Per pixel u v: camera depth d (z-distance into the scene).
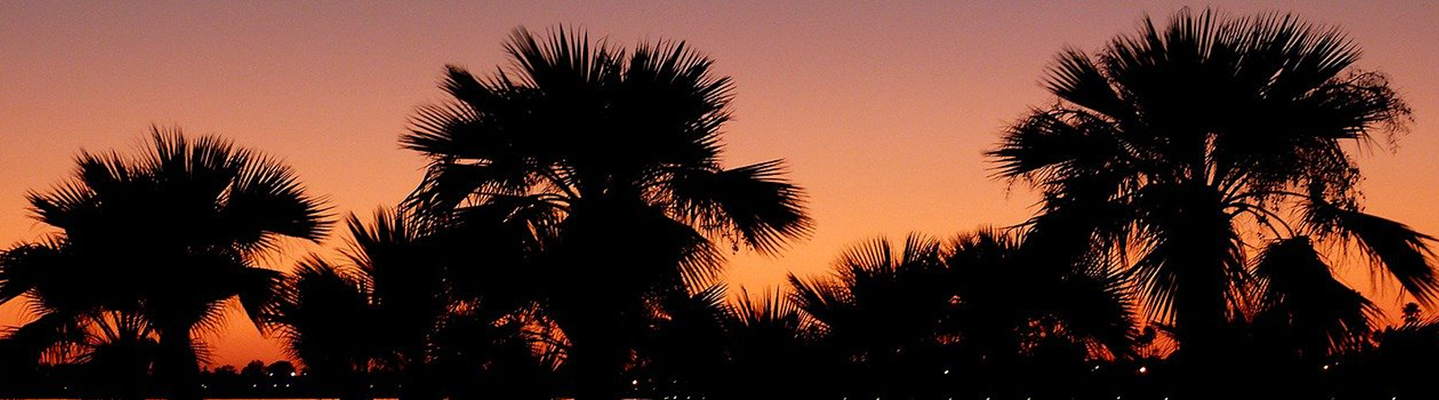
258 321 14.34
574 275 10.73
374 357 14.59
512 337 11.73
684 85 10.87
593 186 11.07
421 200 10.89
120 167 13.64
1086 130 10.45
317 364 14.93
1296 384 10.05
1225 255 9.86
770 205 10.92
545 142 10.85
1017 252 13.45
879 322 13.89
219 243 13.80
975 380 14.28
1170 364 10.88
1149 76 10.13
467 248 10.73
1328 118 9.66
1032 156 10.62
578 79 10.75
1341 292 9.90
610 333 10.95
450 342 12.10
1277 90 9.98
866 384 13.72
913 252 14.50
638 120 10.70
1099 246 10.38
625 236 10.61
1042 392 14.37
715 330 11.84
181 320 13.60
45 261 13.20
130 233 13.27
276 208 13.84
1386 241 9.81
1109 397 13.77
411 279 13.71
